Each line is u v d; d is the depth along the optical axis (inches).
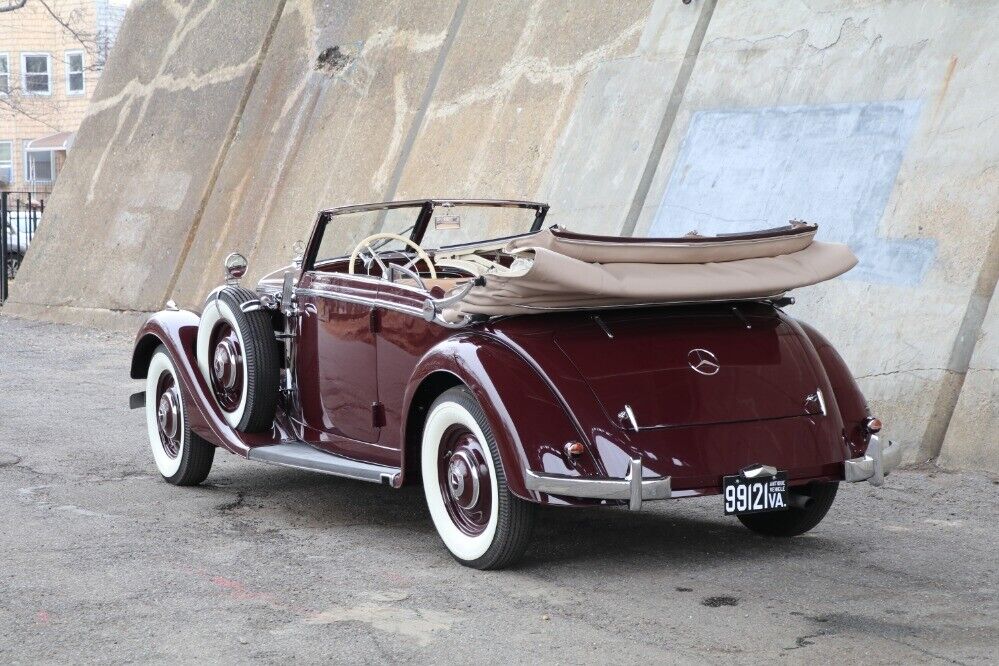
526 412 177.0
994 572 186.4
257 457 234.8
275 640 155.2
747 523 217.6
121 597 174.9
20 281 714.2
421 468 202.1
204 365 251.6
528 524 183.2
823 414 190.9
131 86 727.1
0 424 342.3
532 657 147.9
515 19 494.6
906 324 290.7
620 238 185.0
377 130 535.2
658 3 427.8
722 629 158.1
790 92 357.1
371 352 216.2
